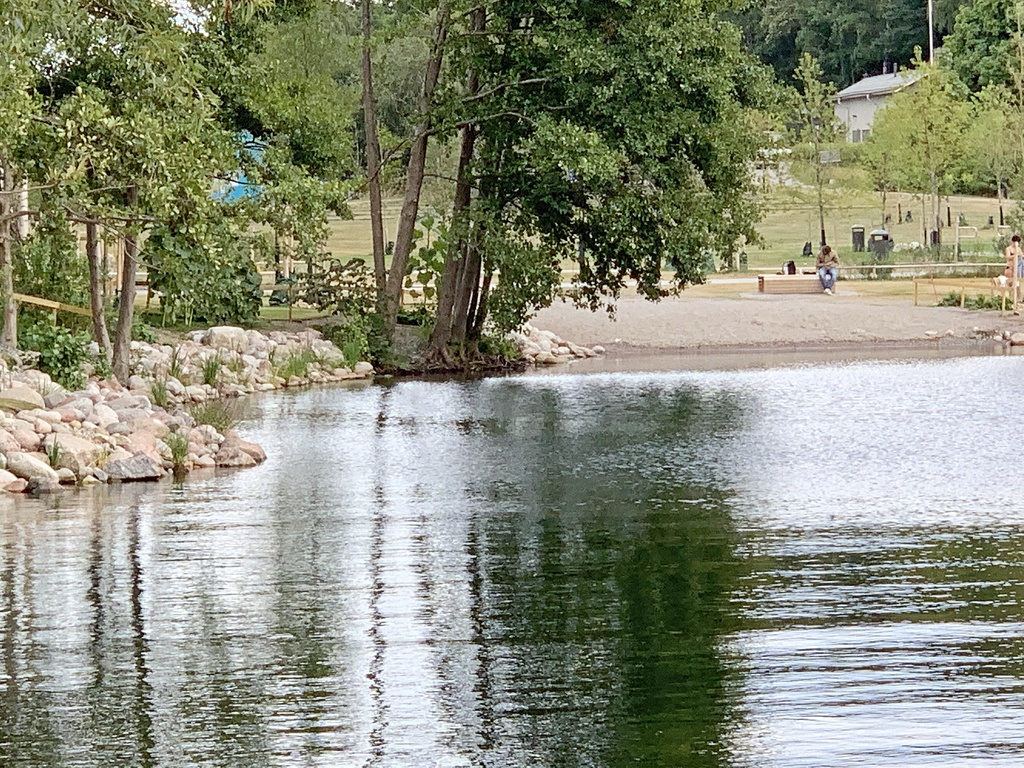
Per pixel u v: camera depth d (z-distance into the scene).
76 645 10.02
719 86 31.38
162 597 11.34
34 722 8.43
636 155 31.89
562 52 30.83
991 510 14.70
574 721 8.30
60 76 22.47
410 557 12.75
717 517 14.59
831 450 19.38
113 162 21.38
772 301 43.25
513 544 13.30
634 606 10.89
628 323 39.88
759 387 28.06
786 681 8.92
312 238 26.61
